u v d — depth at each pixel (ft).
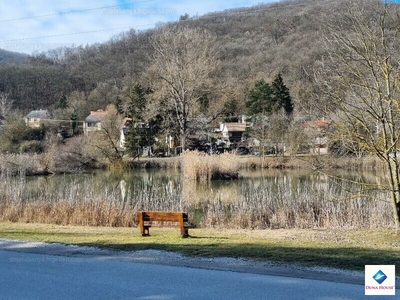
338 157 46.34
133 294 19.51
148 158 169.68
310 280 21.40
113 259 26.66
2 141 162.50
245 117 193.47
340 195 57.67
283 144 144.05
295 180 105.09
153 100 162.50
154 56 155.43
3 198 62.28
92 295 19.47
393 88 35.94
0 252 29.40
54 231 42.75
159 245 31.19
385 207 48.01
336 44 38.32
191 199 73.10
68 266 24.90
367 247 31.17
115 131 162.81
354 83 35.78
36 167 138.62
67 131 216.54
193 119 157.38
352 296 18.88
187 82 145.69
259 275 22.43
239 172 124.57
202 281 21.40
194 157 115.24
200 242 33.47
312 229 45.42
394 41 35.01
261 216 51.26
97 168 157.17
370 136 36.01
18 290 20.38
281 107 175.42
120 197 71.97
